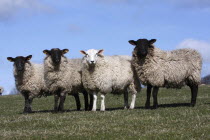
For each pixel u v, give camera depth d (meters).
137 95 33.75
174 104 21.84
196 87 19.44
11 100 36.62
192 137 10.57
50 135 11.84
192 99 19.47
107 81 18.69
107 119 14.75
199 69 19.22
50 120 15.17
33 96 20.03
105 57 19.12
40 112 20.31
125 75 19.47
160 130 11.84
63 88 18.64
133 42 18.72
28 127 13.74
